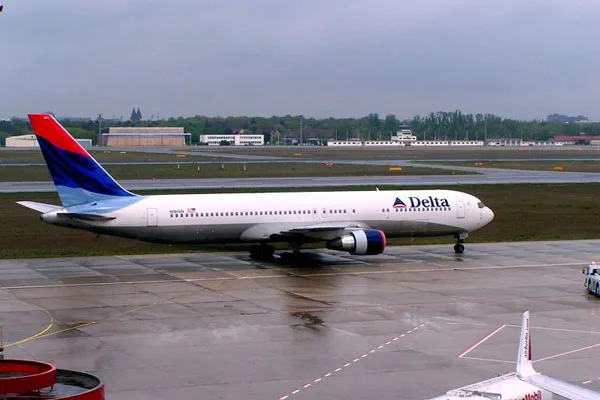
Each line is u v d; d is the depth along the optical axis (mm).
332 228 86938
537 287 74625
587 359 51719
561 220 129750
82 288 73000
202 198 88062
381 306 66188
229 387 45875
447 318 62219
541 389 34281
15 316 62031
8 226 118188
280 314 63219
